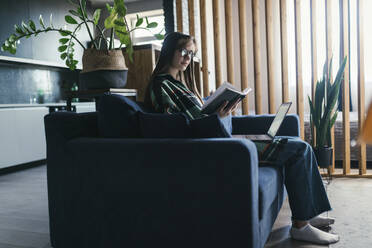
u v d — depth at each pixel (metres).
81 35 5.55
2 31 4.06
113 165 1.42
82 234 1.52
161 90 1.67
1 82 4.43
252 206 1.21
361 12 2.95
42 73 5.12
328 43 3.07
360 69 2.99
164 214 1.35
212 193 1.26
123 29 2.13
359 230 1.82
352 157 3.34
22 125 4.09
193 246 1.31
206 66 3.36
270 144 1.75
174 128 1.40
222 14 5.32
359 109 3.00
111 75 2.07
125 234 1.43
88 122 1.67
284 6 3.15
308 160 1.67
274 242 1.71
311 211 1.66
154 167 1.35
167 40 1.82
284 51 3.18
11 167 4.20
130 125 1.51
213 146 1.25
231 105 1.62
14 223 2.14
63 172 1.55
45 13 4.78
